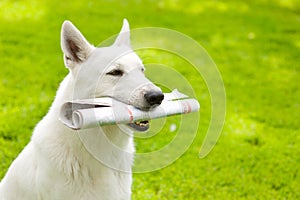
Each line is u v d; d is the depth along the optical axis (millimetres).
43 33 11633
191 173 6359
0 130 6965
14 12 12836
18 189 4293
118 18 13242
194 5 15828
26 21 12367
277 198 5898
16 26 11930
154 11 14539
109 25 12484
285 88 10008
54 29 11992
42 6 13555
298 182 6332
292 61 11773
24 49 10484
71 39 3930
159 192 5836
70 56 3953
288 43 13094
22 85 8680
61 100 4004
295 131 8031
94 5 14281
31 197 4207
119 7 14422
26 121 7320
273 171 6582
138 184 5996
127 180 4316
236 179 6289
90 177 4090
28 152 4254
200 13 15094
